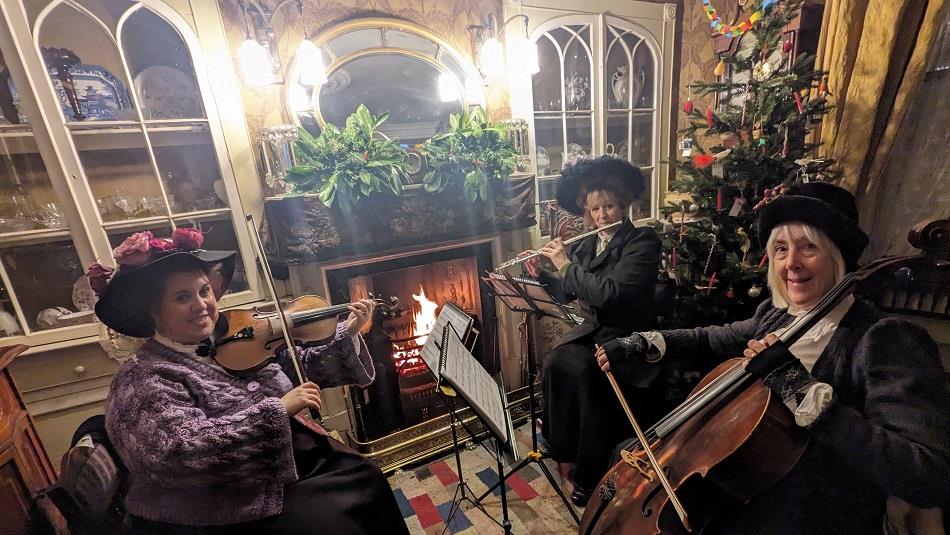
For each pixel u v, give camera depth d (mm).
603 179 1728
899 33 1746
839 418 812
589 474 1630
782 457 877
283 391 1262
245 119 1780
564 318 1528
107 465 1011
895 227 1911
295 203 1641
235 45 1723
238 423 1008
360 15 1874
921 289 1610
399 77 1999
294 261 1688
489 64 2016
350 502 1104
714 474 921
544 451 1968
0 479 1108
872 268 905
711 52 2674
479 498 1712
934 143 1754
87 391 1694
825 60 1945
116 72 1645
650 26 2582
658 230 2182
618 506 1111
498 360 2396
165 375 1054
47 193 1609
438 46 2031
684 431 1095
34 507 1199
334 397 2020
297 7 1768
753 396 990
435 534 1614
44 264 1626
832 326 939
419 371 2238
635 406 1610
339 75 1895
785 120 1771
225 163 1777
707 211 1973
